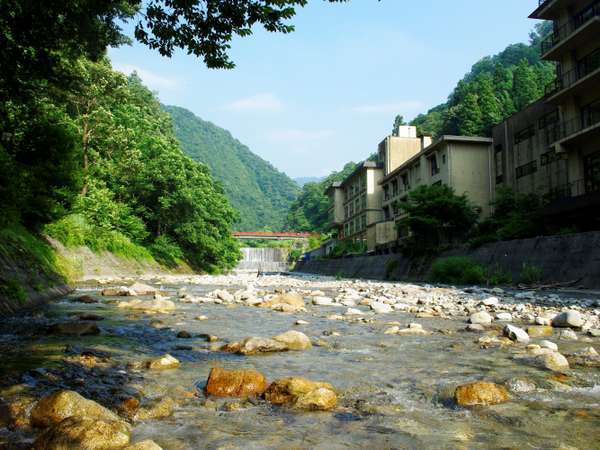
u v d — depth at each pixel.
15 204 15.80
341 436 3.51
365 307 14.30
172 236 51.69
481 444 3.36
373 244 48.75
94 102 35.78
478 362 6.16
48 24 12.23
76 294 17.17
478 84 82.88
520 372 5.57
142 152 46.09
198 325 9.78
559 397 4.56
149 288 19.06
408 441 3.41
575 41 25.84
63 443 3.10
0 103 14.97
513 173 33.91
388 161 52.69
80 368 5.48
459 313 12.10
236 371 4.84
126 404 4.17
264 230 191.12
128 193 44.88
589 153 25.58
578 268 18.56
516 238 25.38
